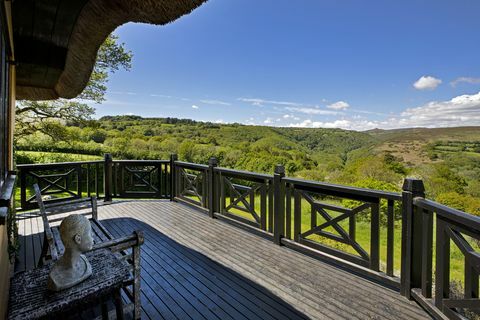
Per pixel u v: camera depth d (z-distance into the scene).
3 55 1.65
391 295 2.22
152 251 3.10
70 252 1.43
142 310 2.02
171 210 4.84
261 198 3.59
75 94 3.95
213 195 4.41
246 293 2.25
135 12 1.96
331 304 2.10
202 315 1.97
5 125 1.98
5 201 1.32
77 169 5.11
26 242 3.33
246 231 3.78
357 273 2.58
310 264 2.78
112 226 3.98
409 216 2.15
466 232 1.66
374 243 2.46
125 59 9.02
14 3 1.94
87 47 2.60
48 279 1.38
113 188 5.64
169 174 5.66
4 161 1.91
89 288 1.39
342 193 2.70
